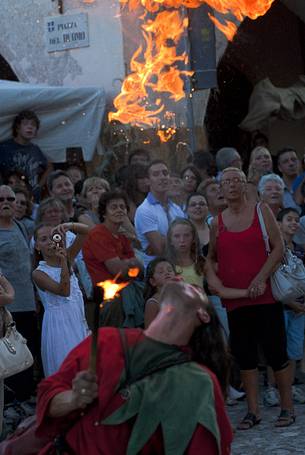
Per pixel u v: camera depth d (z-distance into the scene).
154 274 8.09
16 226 9.48
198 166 11.84
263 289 8.46
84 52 14.33
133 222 10.46
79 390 3.95
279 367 8.54
